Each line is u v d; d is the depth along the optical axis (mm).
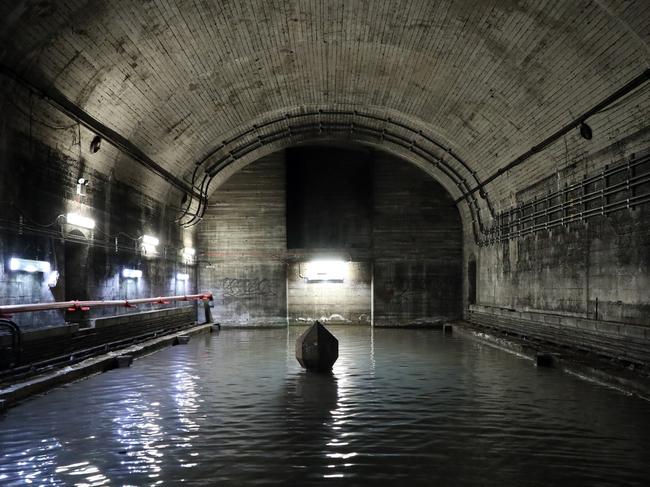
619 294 11664
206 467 6215
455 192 23641
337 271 25906
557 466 6234
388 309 24516
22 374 10023
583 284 13320
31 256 11156
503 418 8289
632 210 11125
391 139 22469
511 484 5719
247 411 8758
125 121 14398
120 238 15867
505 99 14516
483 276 21891
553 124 13625
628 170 11227
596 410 8727
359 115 21078
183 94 15461
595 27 10016
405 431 7617
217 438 7312
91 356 13031
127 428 7773
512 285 18562
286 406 9109
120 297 15922
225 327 24516
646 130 10625
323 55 15906
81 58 11242
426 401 9445
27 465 6289
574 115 12602
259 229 24703
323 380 11477
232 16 12953
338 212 25625
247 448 6887
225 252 24703
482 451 6758
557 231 14820
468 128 17719
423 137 21000
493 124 16219
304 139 23344
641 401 9328
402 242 24562
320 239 25547
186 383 11102
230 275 24703
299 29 14102
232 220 24719
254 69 16141
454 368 12977
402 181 24641
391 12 13109
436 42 13844
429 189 24641
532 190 16609
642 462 6355
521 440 7195
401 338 20172
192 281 24094
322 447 6922
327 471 6094
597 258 12617
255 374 12188
